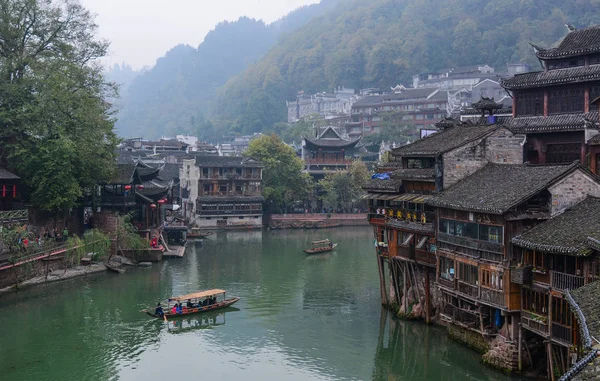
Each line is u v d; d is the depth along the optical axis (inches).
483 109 2165.4
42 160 2642.7
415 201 1788.9
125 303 2220.7
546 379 1376.7
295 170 4970.5
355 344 1791.3
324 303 2241.6
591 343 823.7
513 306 1414.9
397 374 1563.7
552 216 1432.1
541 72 2247.8
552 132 2145.7
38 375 1553.9
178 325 1979.6
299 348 1763.0
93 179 2883.9
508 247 1418.6
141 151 6018.7
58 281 2517.2
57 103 2679.6
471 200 1551.4
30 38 2832.2
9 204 2596.0
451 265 1656.0
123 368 1611.7
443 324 1812.3
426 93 6373.0
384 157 4126.5
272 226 4677.7
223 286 2522.1
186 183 4970.5
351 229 4660.4
